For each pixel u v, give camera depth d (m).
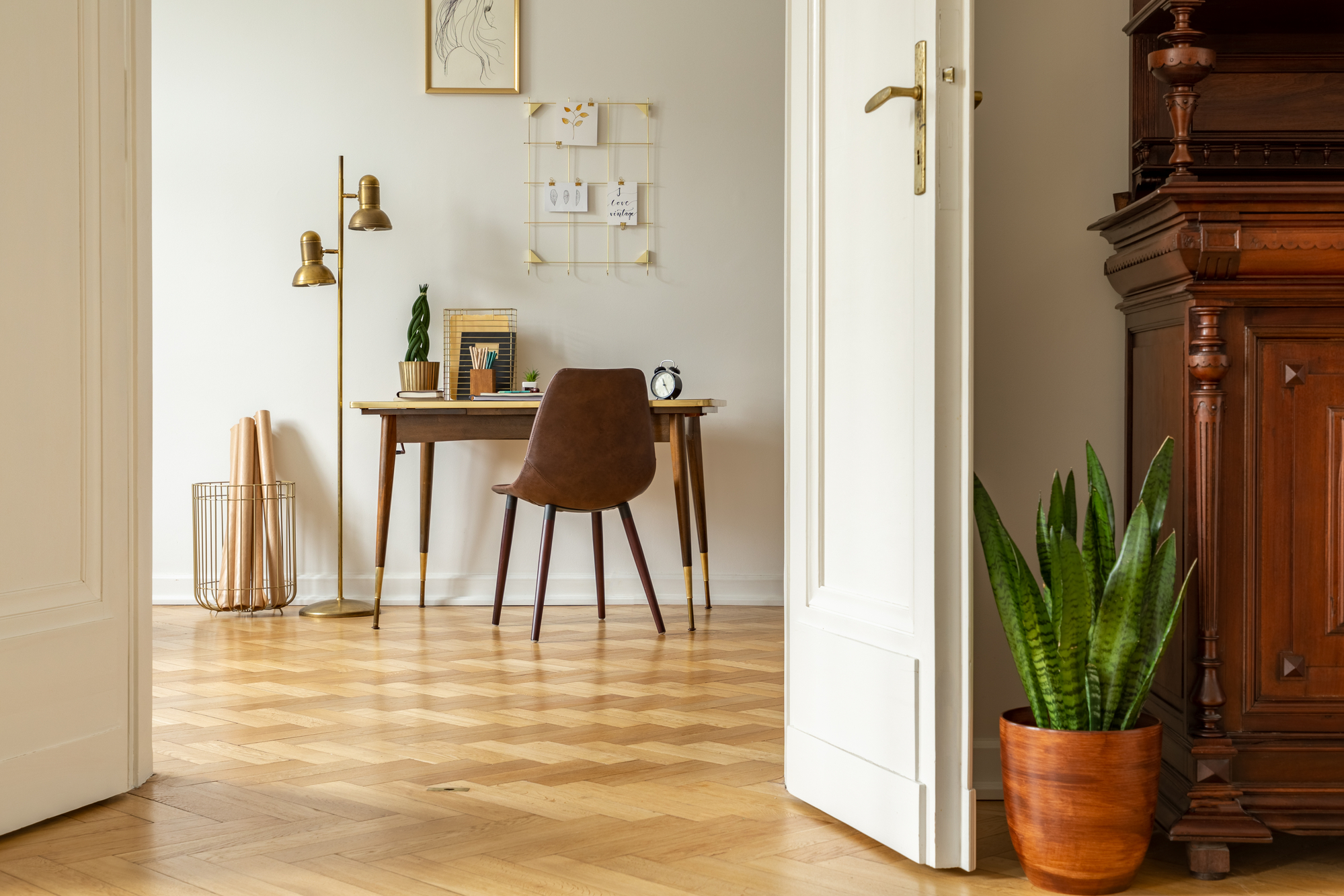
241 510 4.22
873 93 1.76
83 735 1.91
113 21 2.02
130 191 2.06
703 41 4.45
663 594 4.44
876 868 1.64
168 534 4.44
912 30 1.64
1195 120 2.04
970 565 1.59
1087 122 2.02
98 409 1.97
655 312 4.47
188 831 1.79
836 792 1.84
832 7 1.90
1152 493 1.61
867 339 1.80
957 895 1.54
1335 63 2.05
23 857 1.67
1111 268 1.94
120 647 1.99
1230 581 1.66
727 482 4.45
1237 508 1.67
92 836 1.76
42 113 1.86
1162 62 1.69
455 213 4.46
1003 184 2.02
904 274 1.68
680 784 2.05
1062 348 2.02
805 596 1.98
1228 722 1.67
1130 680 1.56
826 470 1.94
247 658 3.29
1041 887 1.56
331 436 4.45
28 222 1.83
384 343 4.45
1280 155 2.05
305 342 4.46
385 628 3.83
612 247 4.46
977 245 2.02
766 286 4.46
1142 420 1.91
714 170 4.45
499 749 2.28
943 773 1.61
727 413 4.46
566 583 4.41
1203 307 1.65
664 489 4.44
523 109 4.44
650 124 4.45
